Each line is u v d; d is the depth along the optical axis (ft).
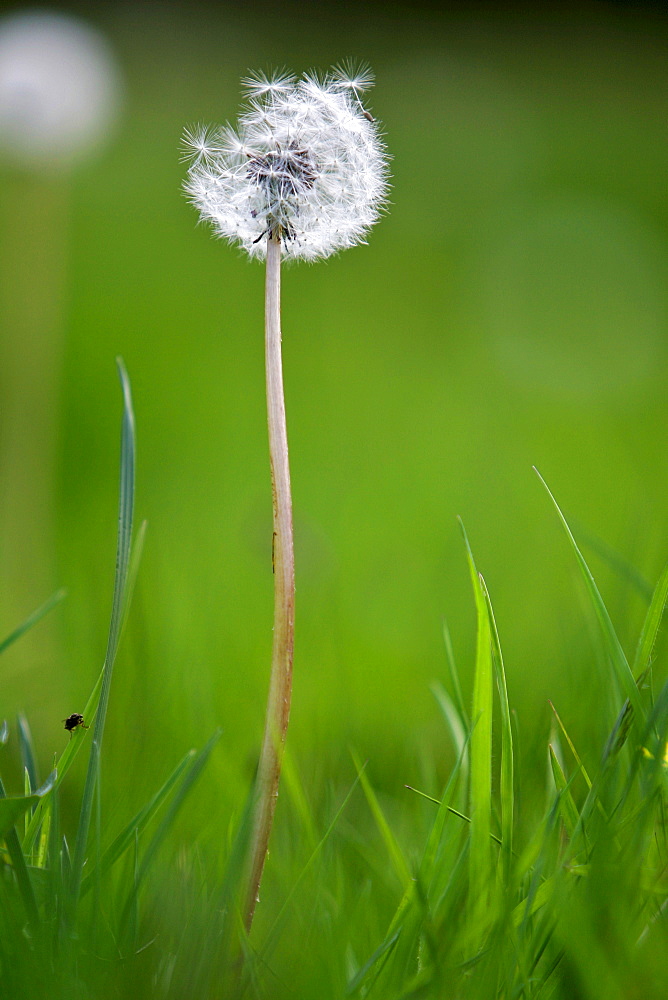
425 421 7.18
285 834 2.47
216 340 9.17
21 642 3.38
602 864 2.19
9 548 3.93
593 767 2.37
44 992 2.18
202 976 2.21
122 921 2.24
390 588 4.28
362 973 2.22
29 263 4.27
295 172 2.24
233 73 17.21
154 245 11.57
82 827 2.24
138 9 18.08
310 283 11.08
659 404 7.83
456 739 2.40
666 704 2.23
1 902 2.21
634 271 10.78
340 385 8.11
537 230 12.16
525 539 4.78
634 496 5.36
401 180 14.19
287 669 2.23
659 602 2.29
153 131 14.78
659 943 2.19
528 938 2.22
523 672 3.17
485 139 15.74
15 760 2.84
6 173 4.27
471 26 20.01
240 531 4.83
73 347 8.41
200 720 2.72
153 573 3.37
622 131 16.05
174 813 2.27
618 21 20.25
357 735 2.81
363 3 19.52
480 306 10.31
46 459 4.17
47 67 4.21
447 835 2.30
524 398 7.98
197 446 6.65
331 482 5.83
